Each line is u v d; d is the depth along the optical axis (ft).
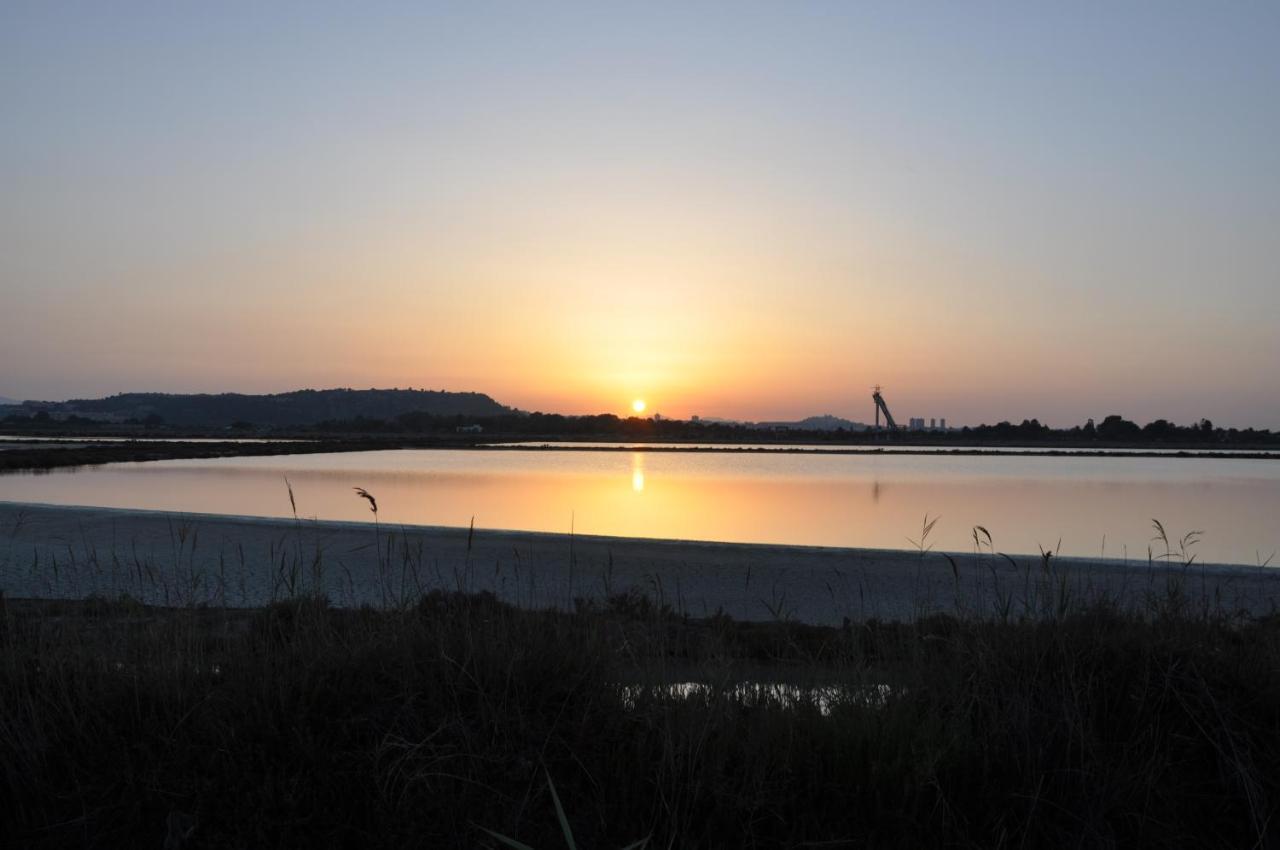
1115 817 12.98
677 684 16.06
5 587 42.93
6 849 12.10
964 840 12.42
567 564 57.82
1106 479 238.07
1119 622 16.93
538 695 14.32
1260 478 247.50
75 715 13.71
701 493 170.60
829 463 322.34
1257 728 13.84
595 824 12.47
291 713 13.65
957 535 103.71
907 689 15.21
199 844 11.90
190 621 17.30
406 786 12.24
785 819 12.81
